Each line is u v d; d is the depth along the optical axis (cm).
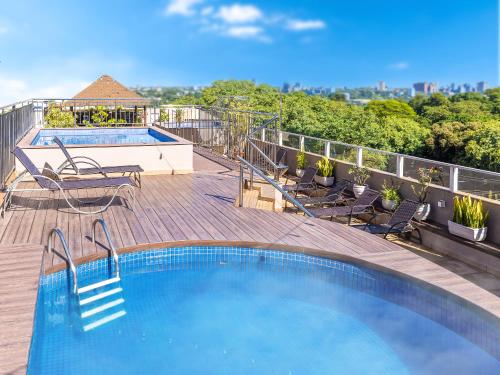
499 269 643
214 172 1080
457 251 704
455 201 720
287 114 5806
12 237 602
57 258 537
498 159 4919
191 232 635
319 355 416
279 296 534
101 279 558
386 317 489
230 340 441
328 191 990
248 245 603
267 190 904
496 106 5994
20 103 1200
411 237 790
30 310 413
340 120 5822
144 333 450
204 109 1486
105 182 721
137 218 698
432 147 5547
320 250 580
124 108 1736
